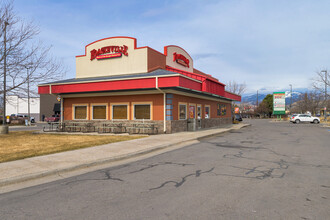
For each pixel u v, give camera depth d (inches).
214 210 157.6
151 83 605.0
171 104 657.0
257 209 159.2
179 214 151.9
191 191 196.9
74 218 148.5
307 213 152.8
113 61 783.7
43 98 1955.0
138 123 651.5
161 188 206.1
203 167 282.7
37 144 450.0
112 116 730.2
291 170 266.2
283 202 171.5
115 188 208.2
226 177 238.4
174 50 898.7
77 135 629.9
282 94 2084.2
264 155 358.6
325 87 1214.9
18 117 1578.5
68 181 233.3
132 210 159.3
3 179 226.4
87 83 689.0
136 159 338.3
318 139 574.9
